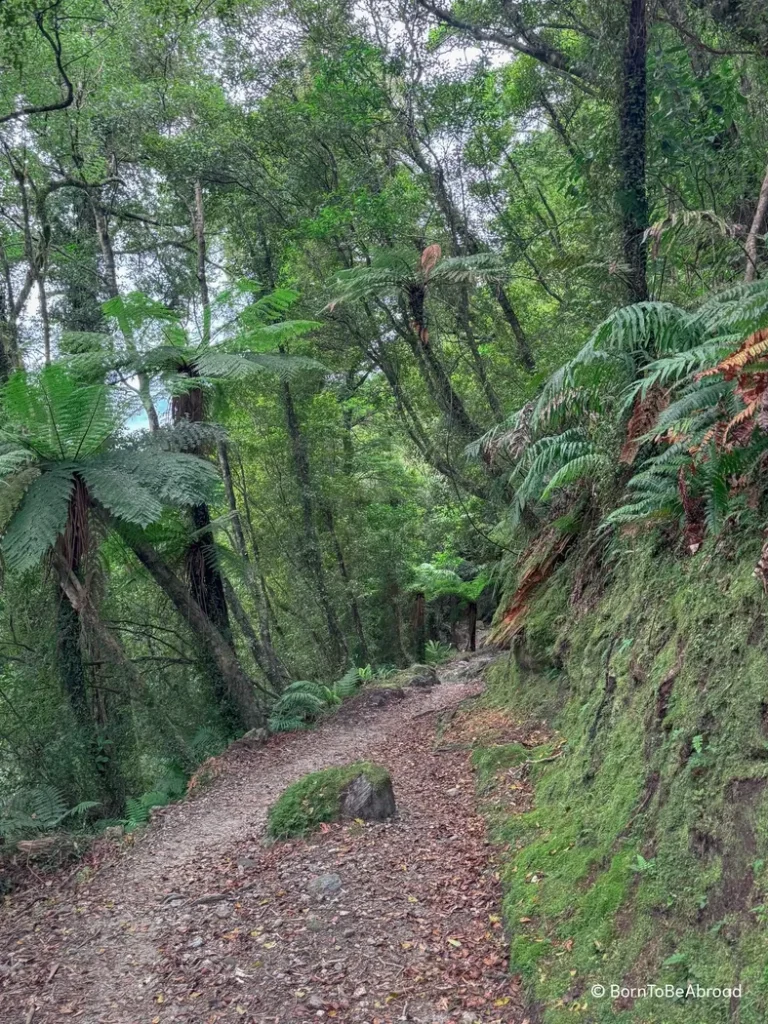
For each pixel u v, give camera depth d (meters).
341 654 15.70
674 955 2.63
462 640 20.00
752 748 2.79
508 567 9.87
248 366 9.10
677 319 4.64
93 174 12.73
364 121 11.77
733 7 6.83
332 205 13.45
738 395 3.30
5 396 7.57
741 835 2.64
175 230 16.19
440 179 12.07
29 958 4.14
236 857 5.09
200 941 3.98
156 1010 3.44
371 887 4.23
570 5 8.91
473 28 9.27
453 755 6.12
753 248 5.24
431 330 11.80
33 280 11.91
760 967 2.27
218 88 14.34
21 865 5.51
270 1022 3.21
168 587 9.46
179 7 11.45
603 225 6.51
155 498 7.55
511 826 4.44
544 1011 2.92
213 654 9.59
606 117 7.23
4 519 7.30
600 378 5.13
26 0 9.20
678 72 6.63
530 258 11.84
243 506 16.61
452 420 11.12
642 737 3.71
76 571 8.16
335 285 11.37
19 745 8.71
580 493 6.84
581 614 5.90
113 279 12.98
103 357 9.35
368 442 17.72
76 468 7.86
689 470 3.89
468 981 3.28
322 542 16.41
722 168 7.05
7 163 12.20
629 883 3.12
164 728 9.18
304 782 5.55
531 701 6.35
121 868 5.32
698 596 3.65
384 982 3.37
